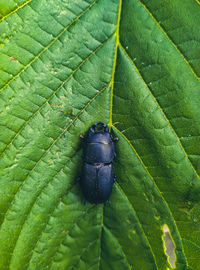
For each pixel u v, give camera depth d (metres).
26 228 0.14
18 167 0.13
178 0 0.13
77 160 0.14
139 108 0.13
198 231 0.14
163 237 0.14
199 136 0.13
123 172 0.14
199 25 0.13
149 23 0.13
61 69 0.13
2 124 0.13
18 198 0.13
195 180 0.13
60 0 0.13
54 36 0.13
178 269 0.14
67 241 0.14
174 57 0.13
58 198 0.14
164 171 0.14
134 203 0.14
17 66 0.13
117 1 0.13
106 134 0.14
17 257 0.14
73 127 0.14
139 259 0.14
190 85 0.13
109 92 0.13
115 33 0.13
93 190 0.14
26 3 0.13
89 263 0.14
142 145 0.14
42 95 0.13
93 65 0.13
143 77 0.13
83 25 0.13
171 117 0.13
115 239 0.14
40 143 0.13
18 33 0.13
